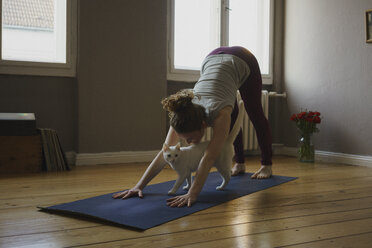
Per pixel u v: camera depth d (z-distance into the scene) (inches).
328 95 150.9
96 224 61.4
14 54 129.3
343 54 144.7
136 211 67.9
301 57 163.9
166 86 148.8
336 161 146.3
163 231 57.8
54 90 135.0
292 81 168.7
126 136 141.6
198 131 75.1
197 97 79.7
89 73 134.7
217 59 90.8
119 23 138.9
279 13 173.8
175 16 155.6
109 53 137.6
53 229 58.5
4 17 127.5
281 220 64.9
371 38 133.6
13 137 115.8
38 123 132.9
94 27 135.0
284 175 114.6
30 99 131.1
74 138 138.4
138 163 138.7
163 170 121.3
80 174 113.3
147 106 145.1
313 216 67.7
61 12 135.0
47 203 75.5
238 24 168.2
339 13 146.3
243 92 98.3
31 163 117.6
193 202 73.7
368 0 135.1
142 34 143.1
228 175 88.0
